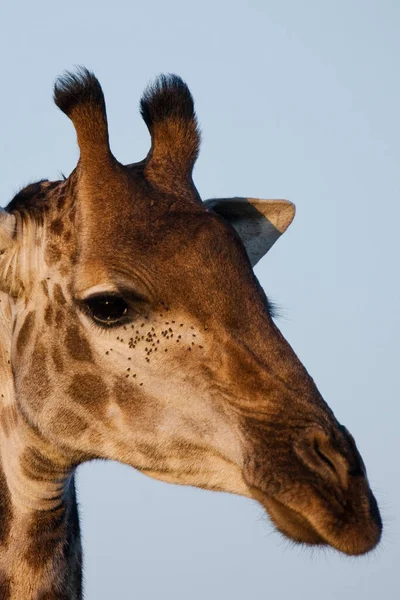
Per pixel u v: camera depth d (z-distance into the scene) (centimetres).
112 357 1372
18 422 1466
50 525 1480
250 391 1310
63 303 1405
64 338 1406
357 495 1218
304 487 1237
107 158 1426
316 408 1290
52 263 1421
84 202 1412
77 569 1519
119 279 1351
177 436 1351
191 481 1367
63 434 1418
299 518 1240
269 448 1280
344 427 1288
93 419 1398
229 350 1325
